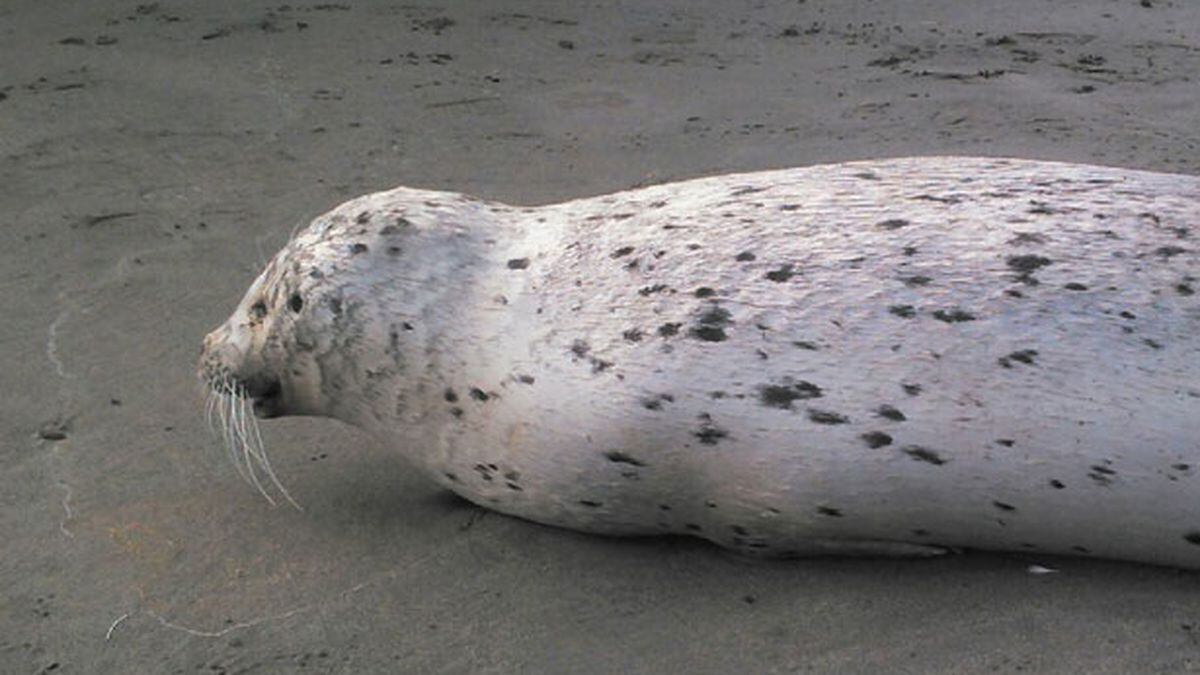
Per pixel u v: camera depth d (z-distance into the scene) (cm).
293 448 562
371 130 955
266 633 448
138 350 641
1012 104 981
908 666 413
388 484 533
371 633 445
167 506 521
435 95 1035
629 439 440
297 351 494
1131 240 423
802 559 466
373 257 485
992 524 431
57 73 1088
